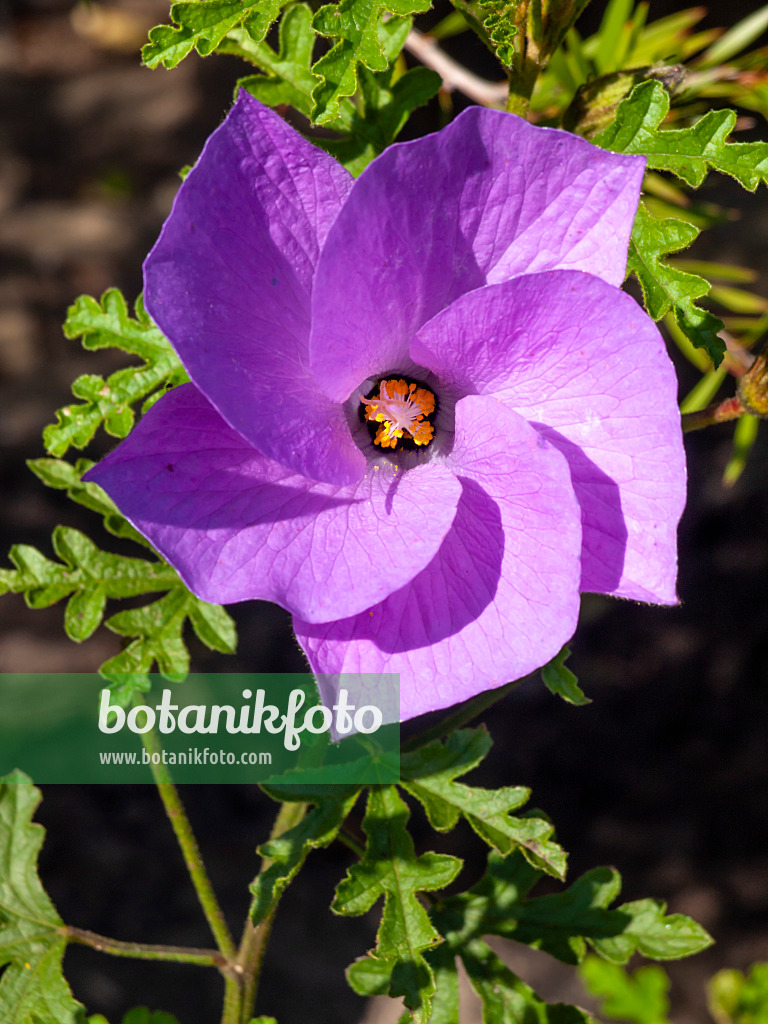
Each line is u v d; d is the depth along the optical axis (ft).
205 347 1.12
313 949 2.78
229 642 1.42
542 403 1.18
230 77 4.97
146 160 4.75
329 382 1.18
